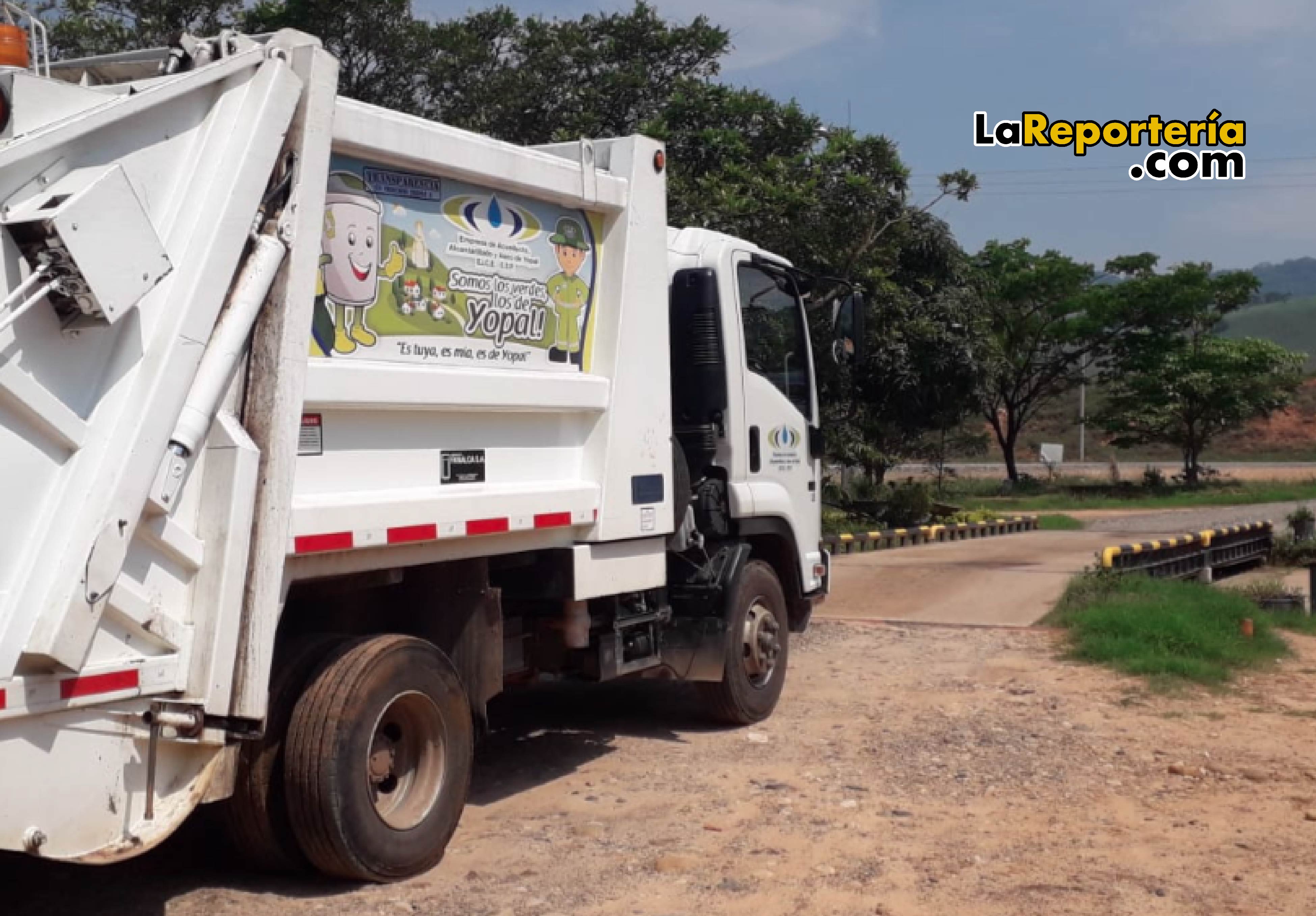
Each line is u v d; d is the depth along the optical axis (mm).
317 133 4789
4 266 3801
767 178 17703
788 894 5129
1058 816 6254
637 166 6836
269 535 4586
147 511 4219
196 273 4332
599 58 18844
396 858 5105
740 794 6543
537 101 18391
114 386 4094
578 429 6559
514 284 6090
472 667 5852
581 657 6922
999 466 56906
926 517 23391
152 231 4109
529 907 4926
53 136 3924
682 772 6961
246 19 15773
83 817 4070
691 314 7883
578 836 5820
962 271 23812
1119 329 44344
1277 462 61938
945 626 11789
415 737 5328
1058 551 18391
